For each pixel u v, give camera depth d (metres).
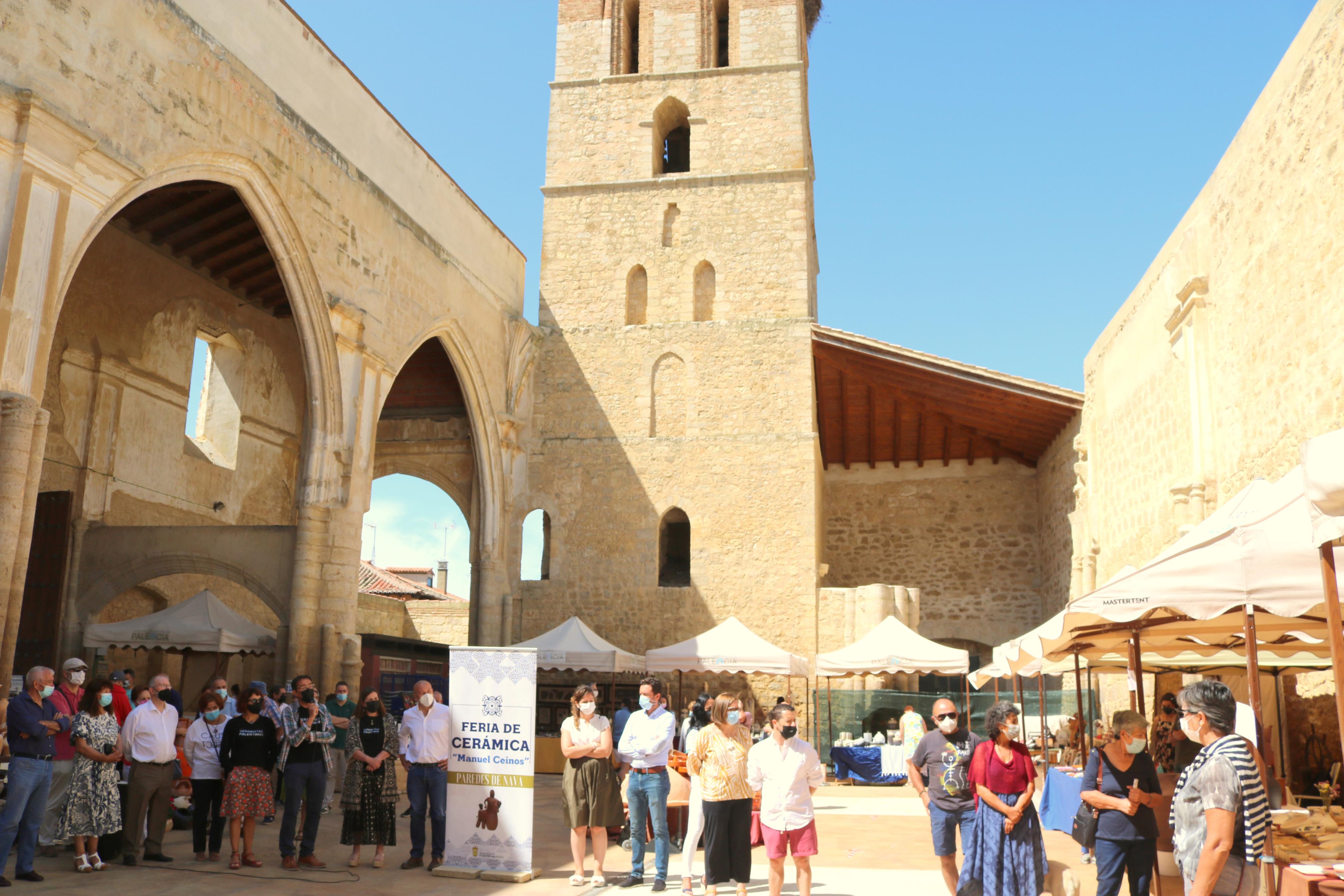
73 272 11.12
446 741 8.87
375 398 16.91
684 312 22.89
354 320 16.28
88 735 8.18
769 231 22.91
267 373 21.75
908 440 25.58
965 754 7.10
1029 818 6.23
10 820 7.47
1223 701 4.91
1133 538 16.48
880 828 11.74
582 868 8.06
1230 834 4.57
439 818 8.79
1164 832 6.64
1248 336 11.70
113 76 11.77
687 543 25.09
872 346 21.19
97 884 7.75
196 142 13.05
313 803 8.78
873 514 26.38
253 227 18.31
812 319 22.77
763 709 20.98
